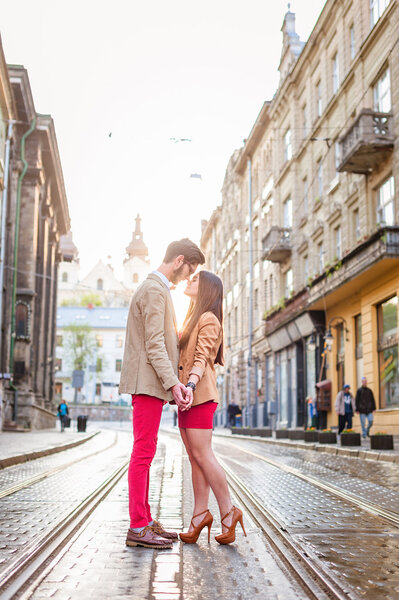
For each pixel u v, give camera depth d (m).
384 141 20.30
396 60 20.31
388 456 12.30
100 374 93.31
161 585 3.60
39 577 3.68
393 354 20.62
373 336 22.03
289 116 34.09
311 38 29.06
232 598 3.41
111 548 4.46
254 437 25.20
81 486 7.90
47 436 23.11
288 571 4.00
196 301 4.87
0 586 3.41
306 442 19.28
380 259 19.28
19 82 28.50
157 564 4.04
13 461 11.13
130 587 3.54
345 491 7.72
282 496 7.33
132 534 4.54
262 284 39.56
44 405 39.03
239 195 48.09
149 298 4.55
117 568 3.93
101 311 97.38
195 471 4.80
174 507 6.40
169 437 25.41
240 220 47.41
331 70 27.70
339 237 26.78
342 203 25.56
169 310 4.68
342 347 25.75
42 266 37.22
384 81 21.78
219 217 57.47
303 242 30.80
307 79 30.89
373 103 22.80
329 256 27.30
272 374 36.78
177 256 4.75
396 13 20.31
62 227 49.34
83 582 3.62
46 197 38.19
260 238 40.53
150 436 4.61
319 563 4.07
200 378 4.68
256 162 42.69
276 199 36.06
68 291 121.75
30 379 32.25
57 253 49.12
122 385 4.62
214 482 4.71
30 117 31.53
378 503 6.81
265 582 3.73
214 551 4.47
